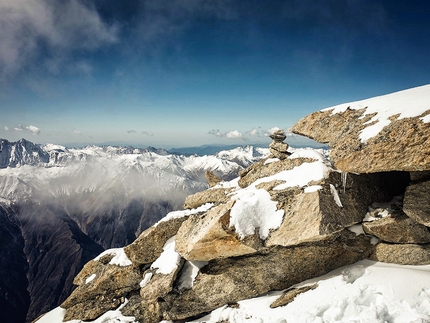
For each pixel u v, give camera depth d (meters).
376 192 18.86
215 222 16.42
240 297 17.44
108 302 20.81
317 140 21.36
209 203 24.08
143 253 21.23
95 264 23.88
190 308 17.92
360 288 13.99
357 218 17.09
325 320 12.62
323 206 15.57
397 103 18.31
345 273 16.17
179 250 18.73
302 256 17.08
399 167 14.56
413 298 12.45
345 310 12.83
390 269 15.27
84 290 21.34
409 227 16.03
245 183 23.33
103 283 21.16
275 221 16.61
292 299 15.30
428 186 15.67
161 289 18.14
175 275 18.66
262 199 17.44
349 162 16.64
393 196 19.34
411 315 11.52
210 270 18.44
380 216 17.42
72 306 21.36
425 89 19.69
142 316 18.92
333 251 17.03
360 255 17.22
